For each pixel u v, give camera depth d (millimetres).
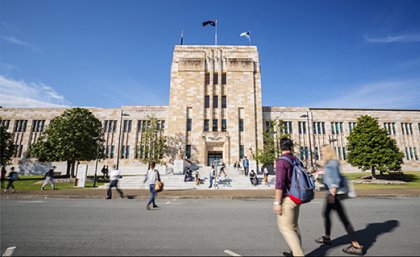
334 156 4961
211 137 36500
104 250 4371
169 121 37594
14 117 42375
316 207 9836
